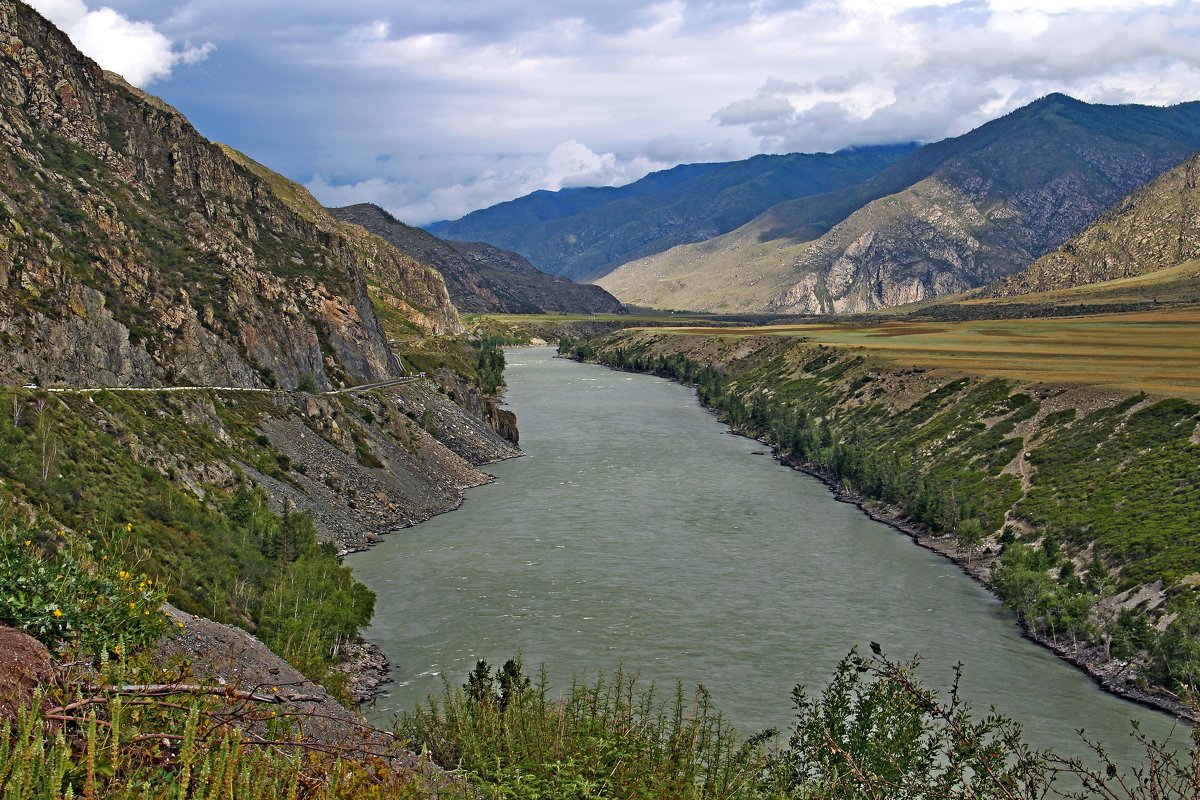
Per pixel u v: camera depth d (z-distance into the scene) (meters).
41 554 18.12
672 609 62.12
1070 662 56.62
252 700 14.35
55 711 12.02
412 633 57.12
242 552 56.66
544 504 95.12
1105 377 119.81
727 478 110.00
